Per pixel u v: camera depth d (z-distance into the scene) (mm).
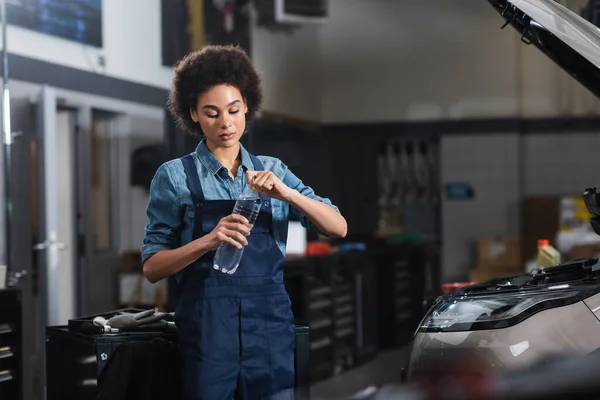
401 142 9438
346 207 9445
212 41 6734
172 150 5773
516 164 9094
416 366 2355
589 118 8914
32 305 4559
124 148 5609
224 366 2072
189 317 2100
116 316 2445
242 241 2023
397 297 7051
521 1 2574
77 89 5012
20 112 4500
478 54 9195
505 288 2615
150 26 5793
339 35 9469
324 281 5895
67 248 4977
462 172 9242
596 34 2484
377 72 9438
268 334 2125
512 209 9109
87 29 5098
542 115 9070
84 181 5254
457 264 9242
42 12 4676
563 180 9070
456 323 2344
